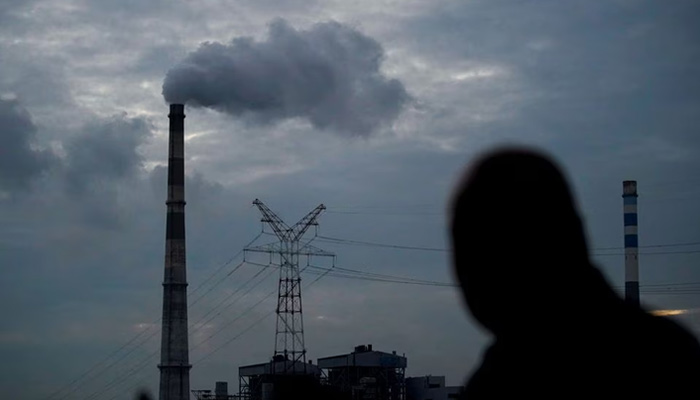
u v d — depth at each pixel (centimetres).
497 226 287
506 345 288
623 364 266
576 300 281
